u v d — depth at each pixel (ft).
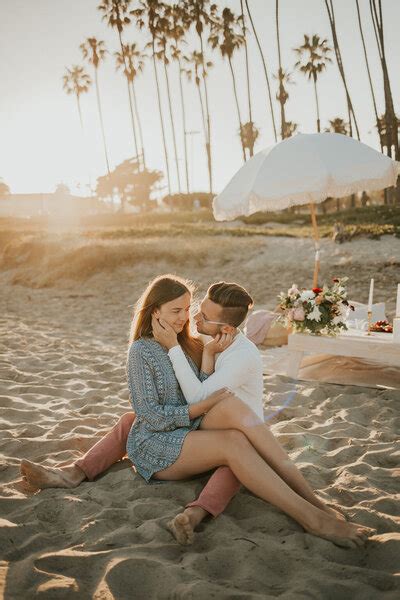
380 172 18.76
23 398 15.53
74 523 8.74
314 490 9.80
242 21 127.34
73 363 20.30
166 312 9.55
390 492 9.83
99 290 48.24
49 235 71.82
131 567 7.28
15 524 8.44
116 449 10.48
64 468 10.22
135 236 69.56
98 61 166.91
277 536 8.27
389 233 54.54
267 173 18.58
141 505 9.07
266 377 18.07
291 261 49.93
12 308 39.75
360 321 21.18
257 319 23.99
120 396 16.05
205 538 8.20
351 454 11.55
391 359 16.37
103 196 243.81
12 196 259.60
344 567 7.31
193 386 9.43
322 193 19.40
